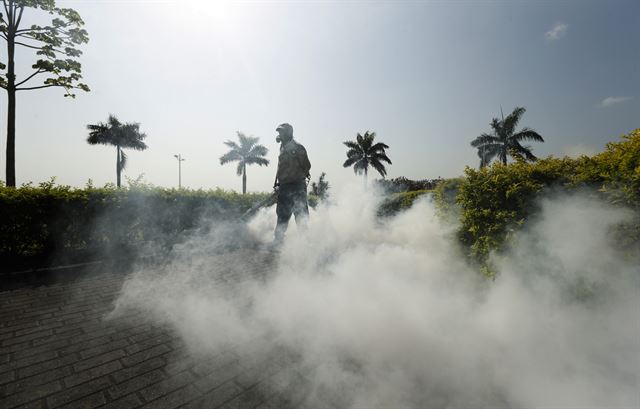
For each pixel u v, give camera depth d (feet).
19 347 8.40
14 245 16.63
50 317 10.39
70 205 18.07
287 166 23.72
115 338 8.99
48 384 6.83
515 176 10.33
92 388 6.73
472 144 126.82
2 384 6.77
